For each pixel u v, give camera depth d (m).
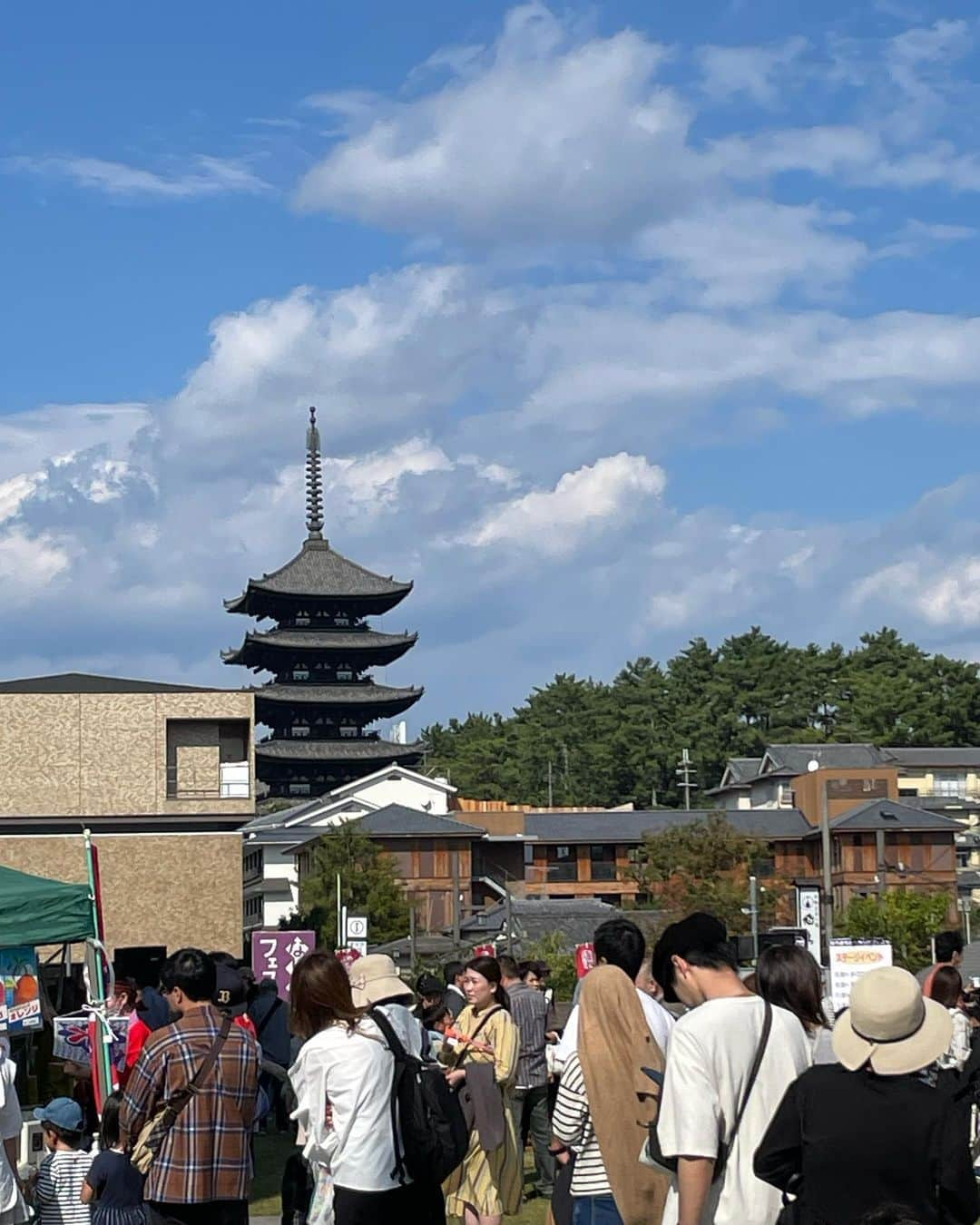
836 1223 5.23
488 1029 10.41
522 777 131.00
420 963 60.56
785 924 83.44
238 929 51.22
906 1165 5.20
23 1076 19.02
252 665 115.94
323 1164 7.86
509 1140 10.24
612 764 125.94
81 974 25.52
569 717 136.25
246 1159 8.34
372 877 75.50
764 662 129.38
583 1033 7.78
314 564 114.12
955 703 123.25
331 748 110.75
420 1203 7.82
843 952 24.11
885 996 5.36
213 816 54.00
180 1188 8.12
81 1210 10.57
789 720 126.88
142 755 53.84
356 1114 7.69
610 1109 7.66
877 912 72.06
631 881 90.94
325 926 72.69
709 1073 6.00
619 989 7.81
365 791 97.69
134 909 50.84
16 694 53.56
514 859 89.50
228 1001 12.82
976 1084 5.98
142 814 53.47
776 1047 6.10
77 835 51.94
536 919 68.81
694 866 80.38
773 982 6.84
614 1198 7.64
